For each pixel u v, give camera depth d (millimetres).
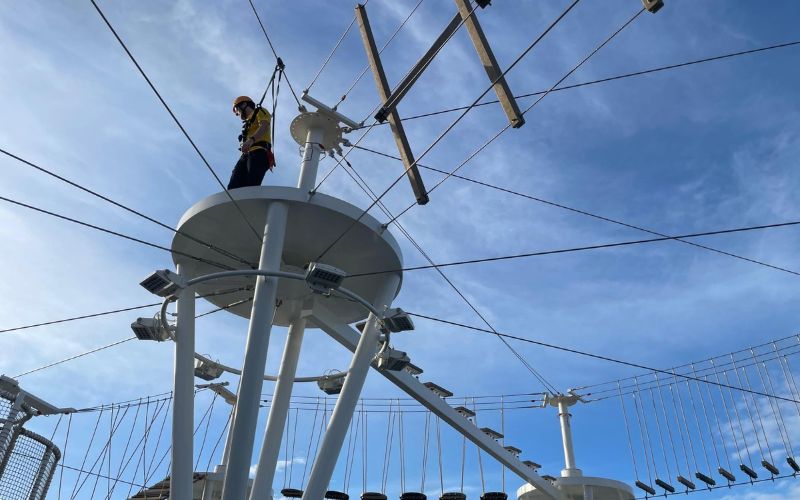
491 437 21969
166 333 15453
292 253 17547
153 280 14445
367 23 14961
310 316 18312
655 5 9680
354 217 16203
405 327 15281
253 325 14266
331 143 18703
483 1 11758
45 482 14297
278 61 16984
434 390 21250
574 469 24062
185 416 14180
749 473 19656
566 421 25188
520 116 11586
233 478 12898
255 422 13477
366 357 15727
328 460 14281
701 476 20719
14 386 14180
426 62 13070
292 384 18031
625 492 23469
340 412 14906
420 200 14281
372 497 21547
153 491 20391
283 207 15922
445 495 20688
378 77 14508
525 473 22406
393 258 17125
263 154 17297
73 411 15086
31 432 14125
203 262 17609
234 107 18328
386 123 14961
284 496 22062
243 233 16828
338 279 14320
